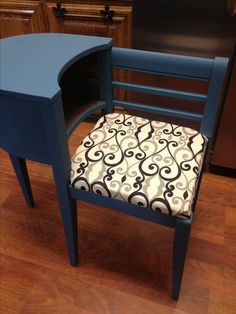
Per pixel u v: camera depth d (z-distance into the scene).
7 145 0.83
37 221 1.29
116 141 0.90
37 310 1.00
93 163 0.84
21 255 1.16
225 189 1.41
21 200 1.38
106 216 1.31
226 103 1.24
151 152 0.86
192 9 1.09
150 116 1.42
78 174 0.82
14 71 0.74
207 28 1.11
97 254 1.16
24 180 1.23
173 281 0.95
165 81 1.31
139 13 1.17
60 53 0.83
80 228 1.26
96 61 1.00
